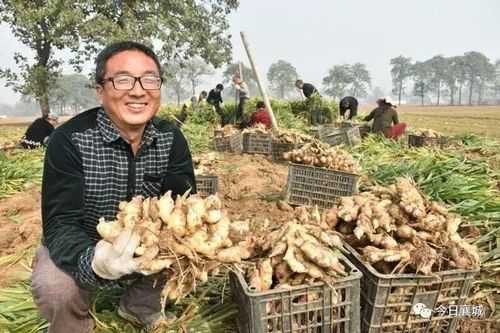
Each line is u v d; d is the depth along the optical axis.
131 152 2.30
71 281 2.11
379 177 5.57
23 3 20.61
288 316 2.14
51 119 10.12
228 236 2.17
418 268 2.33
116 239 1.83
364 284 2.44
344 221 2.92
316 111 14.74
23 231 4.39
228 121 16.67
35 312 2.71
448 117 38.38
